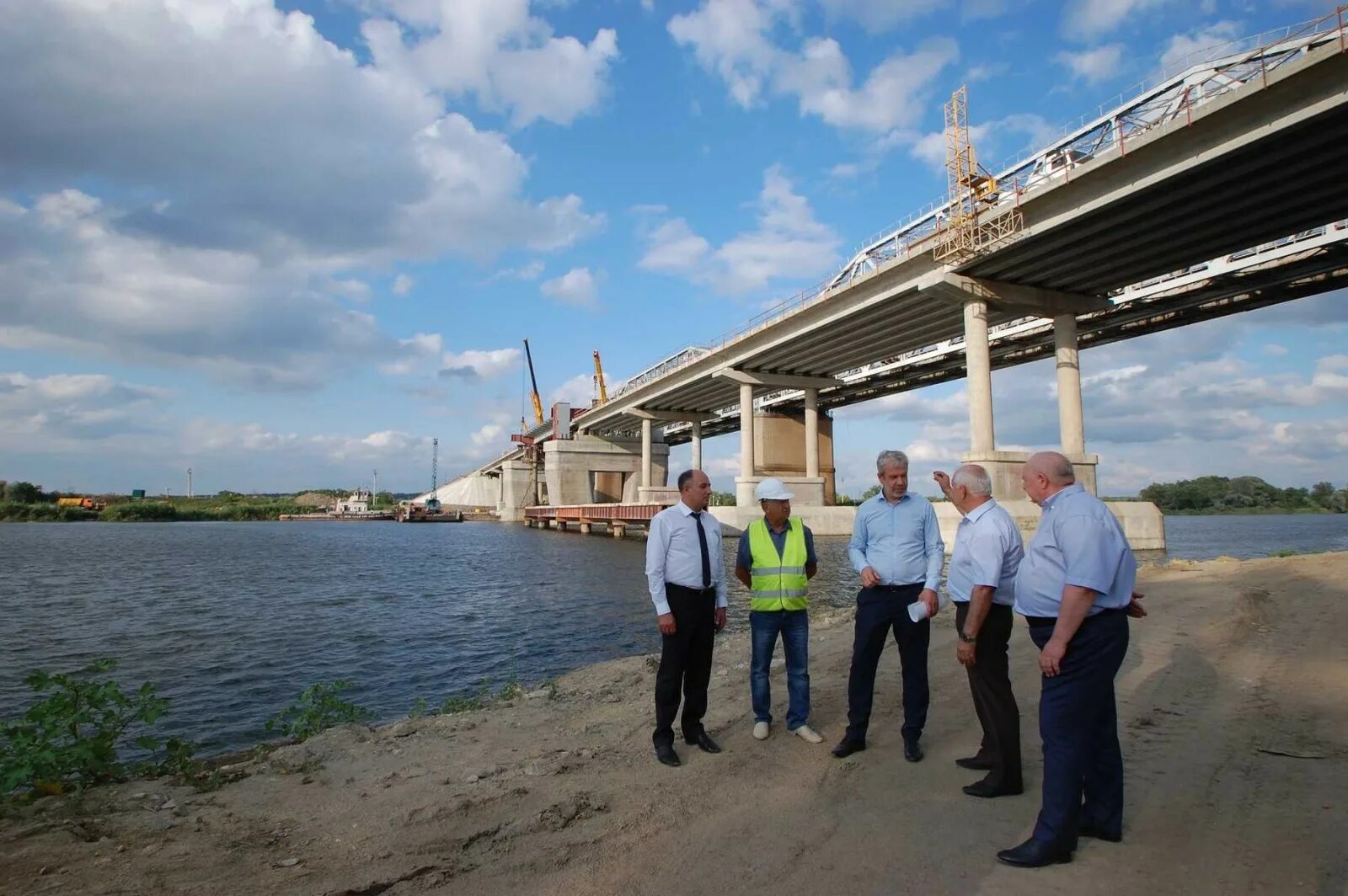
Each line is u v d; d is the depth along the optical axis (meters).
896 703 7.45
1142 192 31.31
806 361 65.81
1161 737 5.86
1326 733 5.74
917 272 44.84
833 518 61.81
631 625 20.02
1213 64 33.31
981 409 42.09
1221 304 49.38
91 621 22.00
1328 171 29.70
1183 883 3.63
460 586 31.00
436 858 4.13
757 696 6.42
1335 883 3.53
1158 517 44.97
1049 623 4.16
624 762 5.92
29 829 4.54
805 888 3.69
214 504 186.75
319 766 6.27
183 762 6.22
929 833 4.32
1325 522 119.38
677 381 79.19
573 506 92.88
